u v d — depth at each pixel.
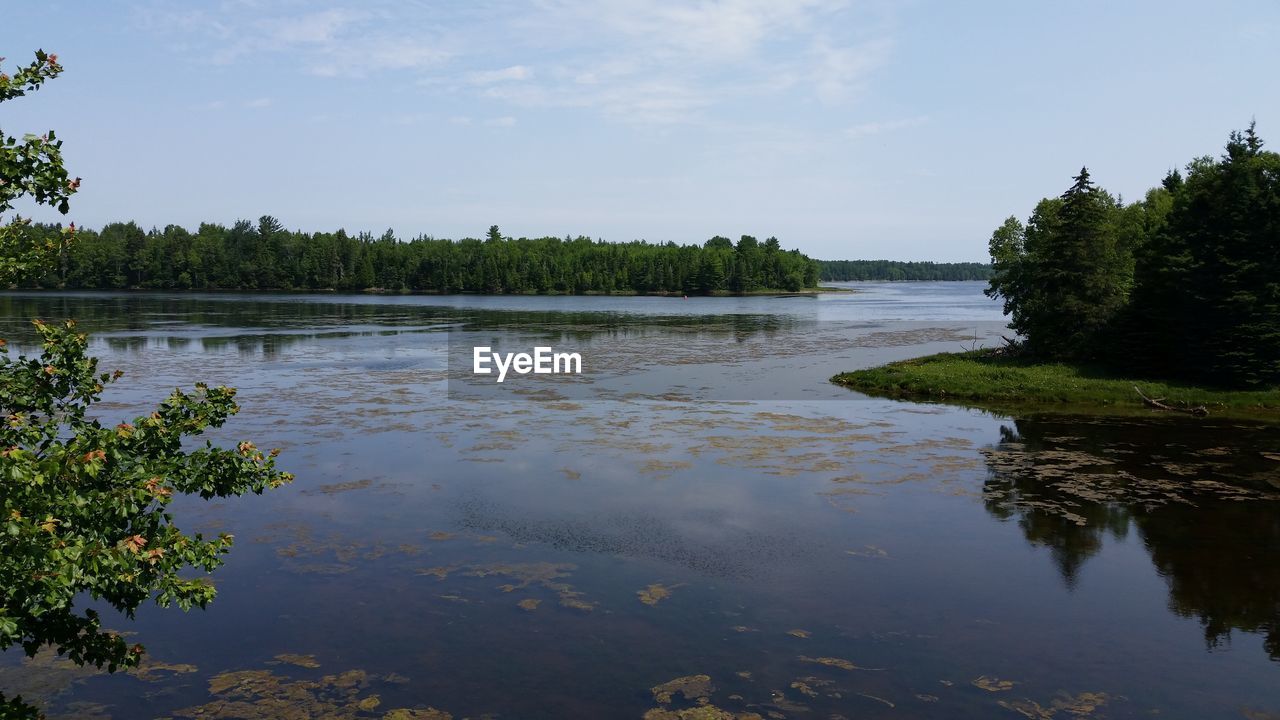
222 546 9.35
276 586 15.86
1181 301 40.81
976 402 37.31
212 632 13.98
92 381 10.21
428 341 63.12
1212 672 12.93
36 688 12.16
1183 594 15.84
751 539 18.73
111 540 8.73
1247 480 23.77
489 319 92.06
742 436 29.36
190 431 10.00
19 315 86.81
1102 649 13.64
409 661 13.02
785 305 140.38
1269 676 12.82
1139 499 21.89
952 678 12.64
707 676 12.59
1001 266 58.59
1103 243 46.84
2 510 7.55
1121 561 17.50
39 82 8.98
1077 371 43.06
